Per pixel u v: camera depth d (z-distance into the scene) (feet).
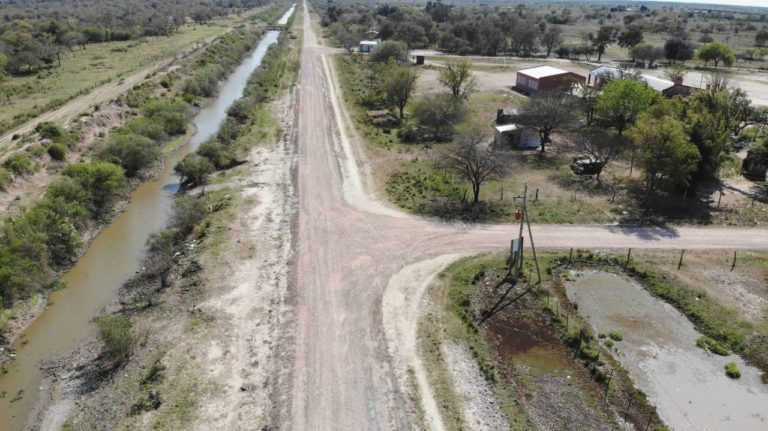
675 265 133.28
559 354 102.53
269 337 106.01
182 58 378.53
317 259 134.10
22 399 93.15
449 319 111.86
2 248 122.62
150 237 147.02
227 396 91.30
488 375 96.53
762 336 108.06
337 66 400.67
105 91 277.44
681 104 205.26
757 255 137.59
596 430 85.05
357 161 205.87
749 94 326.44
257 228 150.61
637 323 112.78
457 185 181.16
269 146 222.28
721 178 189.37
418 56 414.00
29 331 111.75
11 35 386.11
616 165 202.08
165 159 213.25
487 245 141.79
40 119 225.56
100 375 97.81
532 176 190.80
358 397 91.30
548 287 123.85
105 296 123.54
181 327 109.09
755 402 91.91
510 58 457.27
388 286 122.93
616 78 279.49
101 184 167.32
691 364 100.89
